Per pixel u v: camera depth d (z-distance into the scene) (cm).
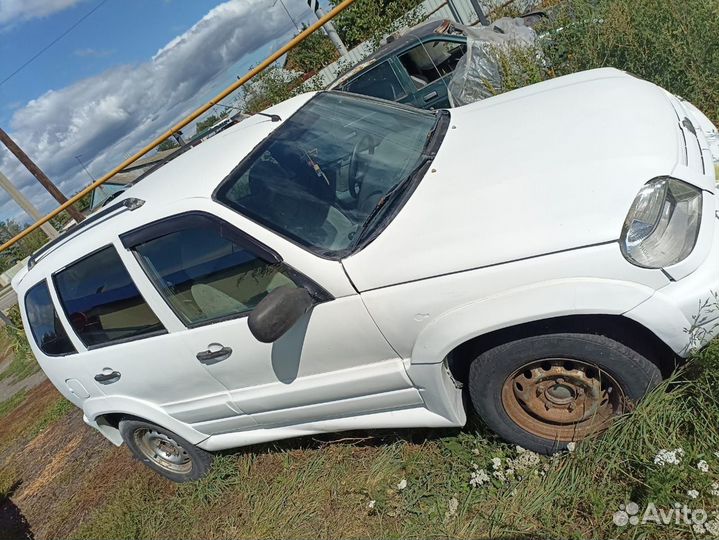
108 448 477
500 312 192
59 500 441
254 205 239
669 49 378
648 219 182
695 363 201
